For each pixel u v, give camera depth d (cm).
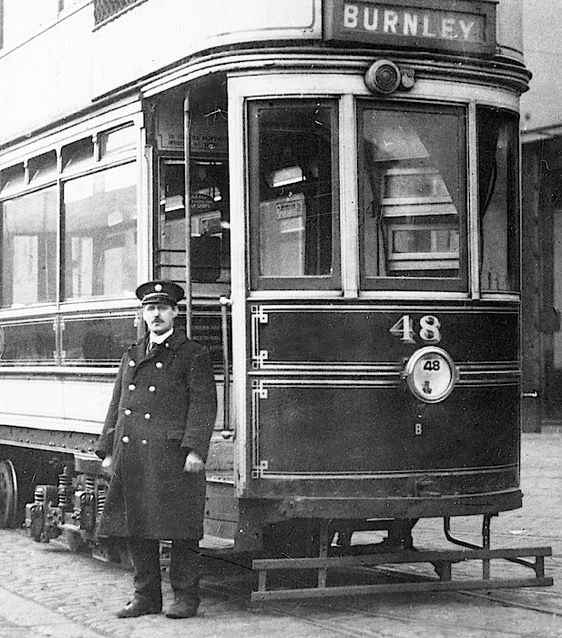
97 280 962
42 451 1120
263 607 792
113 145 938
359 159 778
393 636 698
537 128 1777
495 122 819
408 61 788
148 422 758
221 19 794
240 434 775
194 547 767
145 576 773
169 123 895
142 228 888
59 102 1025
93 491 962
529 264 1853
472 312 795
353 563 762
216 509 792
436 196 795
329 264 779
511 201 827
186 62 819
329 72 779
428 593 834
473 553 789
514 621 736
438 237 793
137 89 889
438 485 777
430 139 796
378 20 779
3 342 1137
